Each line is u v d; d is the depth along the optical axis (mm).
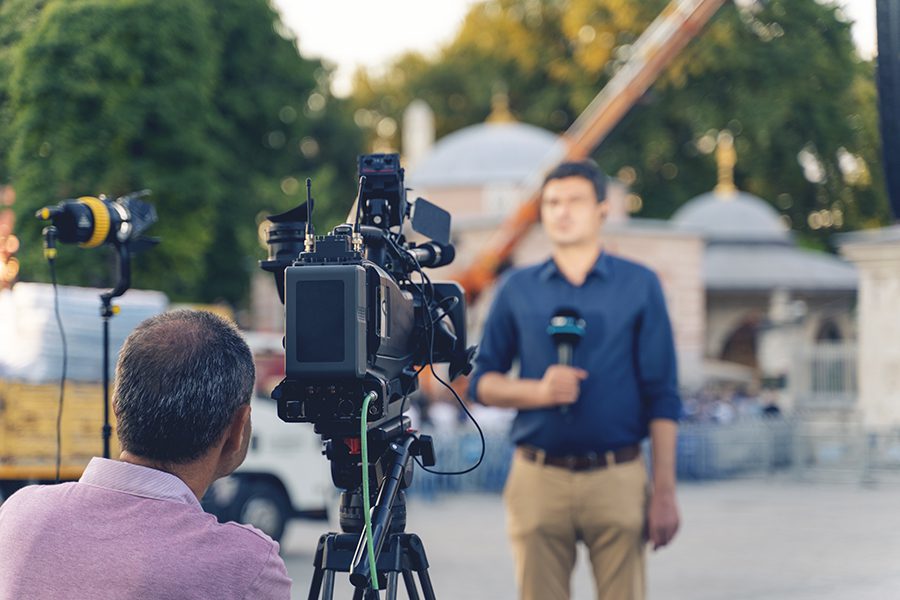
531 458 5035
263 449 12141
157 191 10727
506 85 48688
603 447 4949
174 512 2617
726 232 46719
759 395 35688
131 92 9094
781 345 38688
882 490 20062
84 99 8312
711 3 12852
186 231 12016
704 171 36188
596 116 22109
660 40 15086
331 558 3232
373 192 3533
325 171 20781
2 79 7898
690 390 37750
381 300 2979
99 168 8516
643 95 20953
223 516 11875
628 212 41250
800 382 25156
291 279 2836
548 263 5152
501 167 47031
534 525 4992
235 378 2670
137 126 9289
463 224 37844
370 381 2904
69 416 10594
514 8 45562
